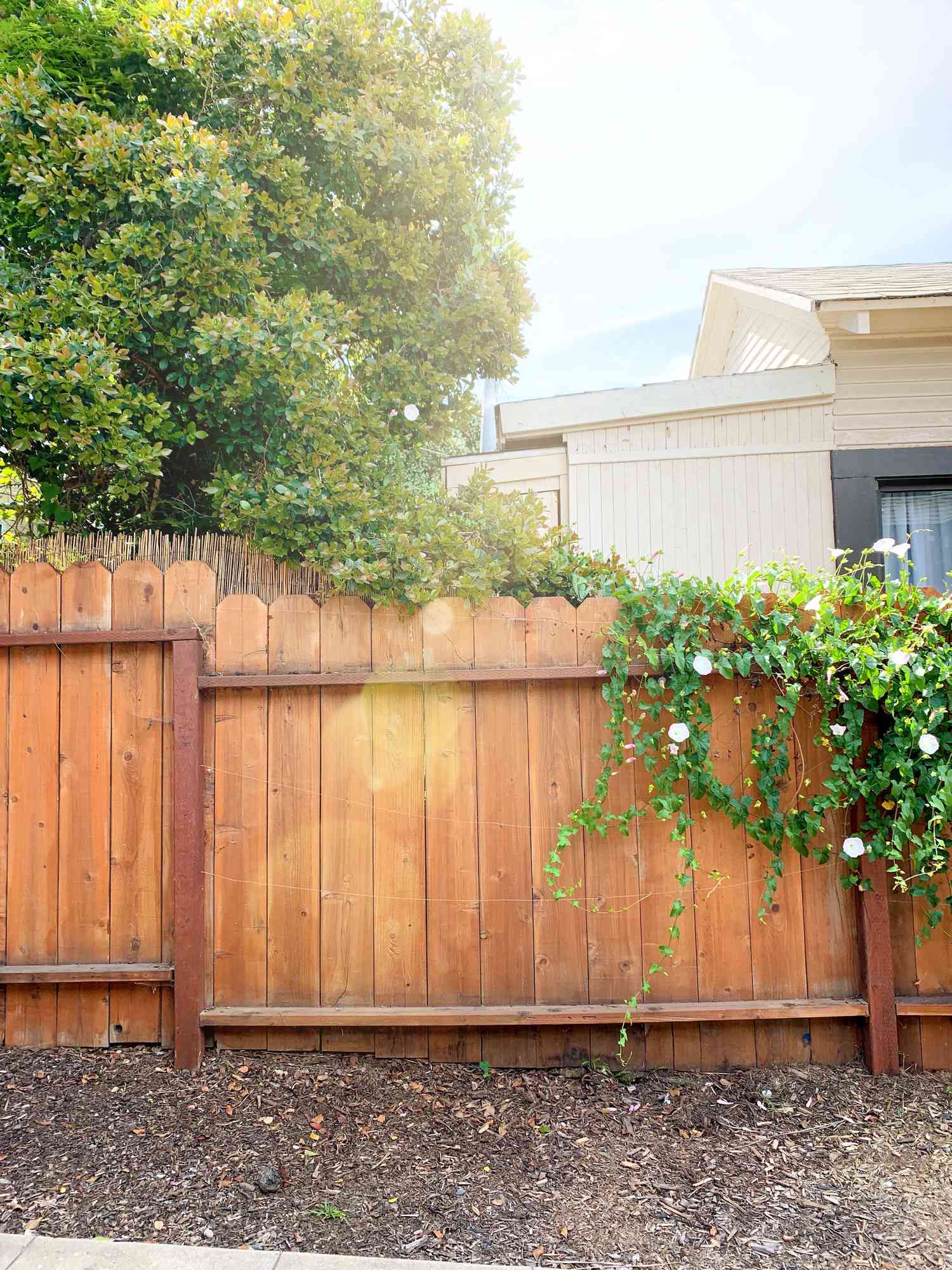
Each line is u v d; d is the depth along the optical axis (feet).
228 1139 8.75
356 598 10.84
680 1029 10.51
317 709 10.74
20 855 10.77
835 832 10.59
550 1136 9.03
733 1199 8.08
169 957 10.57
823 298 19.39
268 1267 6.72
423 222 17.24
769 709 10.55
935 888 10.07
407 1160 8.53
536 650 10.73
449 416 18.28
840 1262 7.27
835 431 20.15
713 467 20.18
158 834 10.70
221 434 14.87
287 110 15.78
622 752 10.45
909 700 9.85
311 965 10.50
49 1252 6.84
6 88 13.88
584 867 10.57
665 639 10.39
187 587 10.85
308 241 15.56
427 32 17.51
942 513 20.58
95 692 10.85
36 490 15.96
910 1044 10.41
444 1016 10.18
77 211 14.11
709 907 10.54
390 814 10.62
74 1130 8.78
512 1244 7.39
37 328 13.14
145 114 16.08
